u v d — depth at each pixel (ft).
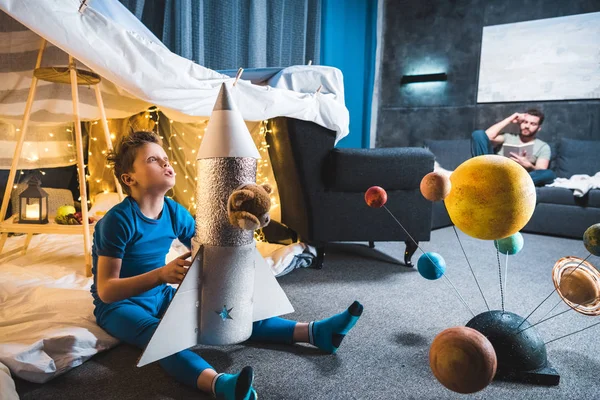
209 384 3.08
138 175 3.64
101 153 8.15
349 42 14.49
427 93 15.51
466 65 14.75
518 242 3.85
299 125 6.43
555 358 4.00
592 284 3.31
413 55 15.66
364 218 6.81
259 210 3.02
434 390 3.38
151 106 7.70
